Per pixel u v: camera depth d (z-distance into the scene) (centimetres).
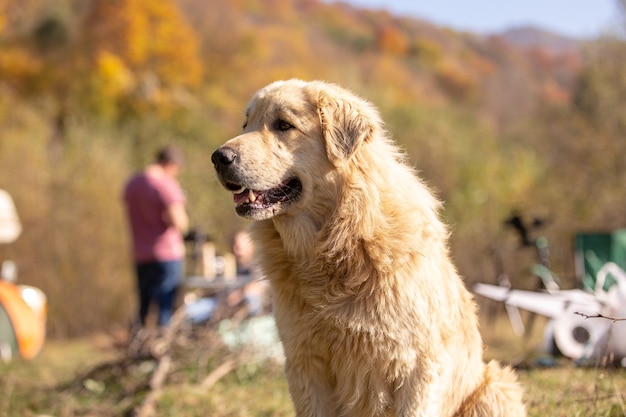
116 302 1491
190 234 1034
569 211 1570
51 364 948
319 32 5841
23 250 1440
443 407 436
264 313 859
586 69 1820
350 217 425
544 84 6191
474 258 1319
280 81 484
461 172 1803
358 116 439
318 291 422
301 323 428
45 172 1536
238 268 1026
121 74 3064
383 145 456
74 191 1523
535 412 527
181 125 2914
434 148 1841
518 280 1277
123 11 3241
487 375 469
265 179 438
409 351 411
